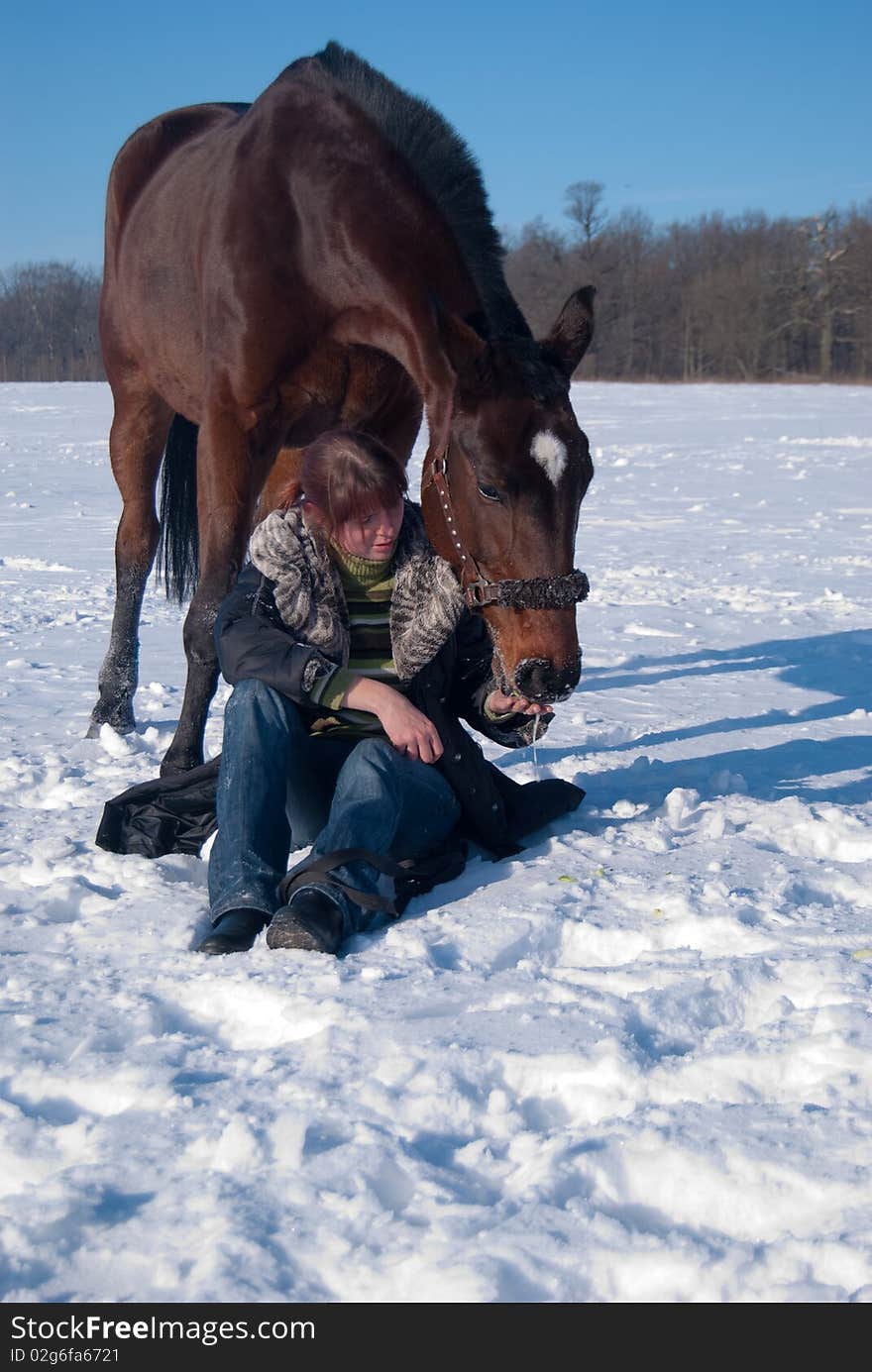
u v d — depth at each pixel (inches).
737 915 105.4
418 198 147.5
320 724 117.6
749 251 3034.0
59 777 156.2
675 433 948.0
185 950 102.3
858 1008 85.0
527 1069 79.4
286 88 162.4
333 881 102.3
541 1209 64.3
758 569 360.5
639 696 211.6
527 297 2512.3
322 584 113.3
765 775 159.8
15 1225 63.7
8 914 110.1
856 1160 67.3
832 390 1831.9
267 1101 76.4
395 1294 60.0
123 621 189.5
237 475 159.0
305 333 156.3
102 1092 78.2
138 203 193.5
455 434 117.0
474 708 124.7
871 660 241.8
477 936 102.4
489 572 115.8
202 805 122.2
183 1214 65.4
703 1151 68.2
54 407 1229.1
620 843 129.1
